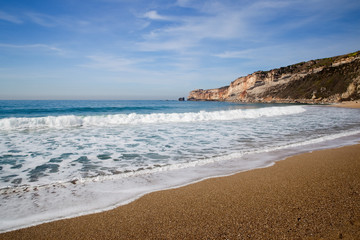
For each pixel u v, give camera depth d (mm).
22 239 2467
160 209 3166
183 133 10156
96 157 6133
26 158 5984
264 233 2484
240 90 126250
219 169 5113
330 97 77562
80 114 23266
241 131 10820
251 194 3623
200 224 2729
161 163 5617
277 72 109438
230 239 2391
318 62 108062
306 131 10930
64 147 7332
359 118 18422
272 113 21234
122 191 3865
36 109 27547
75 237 2506
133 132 10391
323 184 3998
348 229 2506
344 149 7094
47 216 3012
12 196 3648
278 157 6152
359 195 3469
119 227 2705
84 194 3748
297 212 2955
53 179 4461
